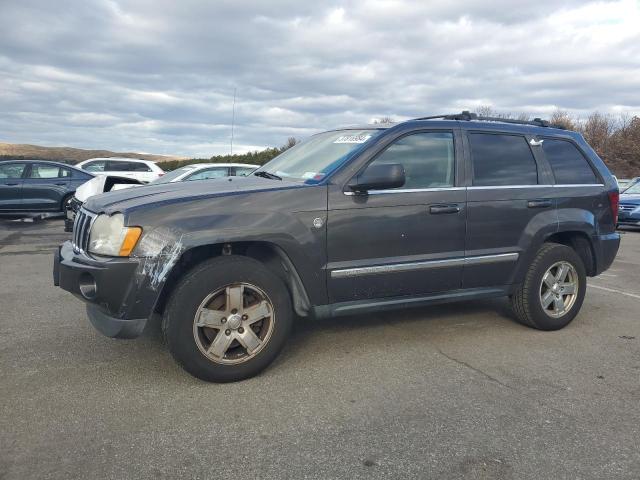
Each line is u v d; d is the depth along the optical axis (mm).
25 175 13602
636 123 43656
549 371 3924
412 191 4090
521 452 2789
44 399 3299
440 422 3096
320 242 3756
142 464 2619
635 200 15016
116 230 3334
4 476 2488
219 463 2641
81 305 5465
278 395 3420
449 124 4430
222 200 3539
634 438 2957
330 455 2729
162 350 4148
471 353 4270
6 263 7922
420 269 4125
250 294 3625
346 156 4012
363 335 4648
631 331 4980
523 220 4609
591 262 5195
